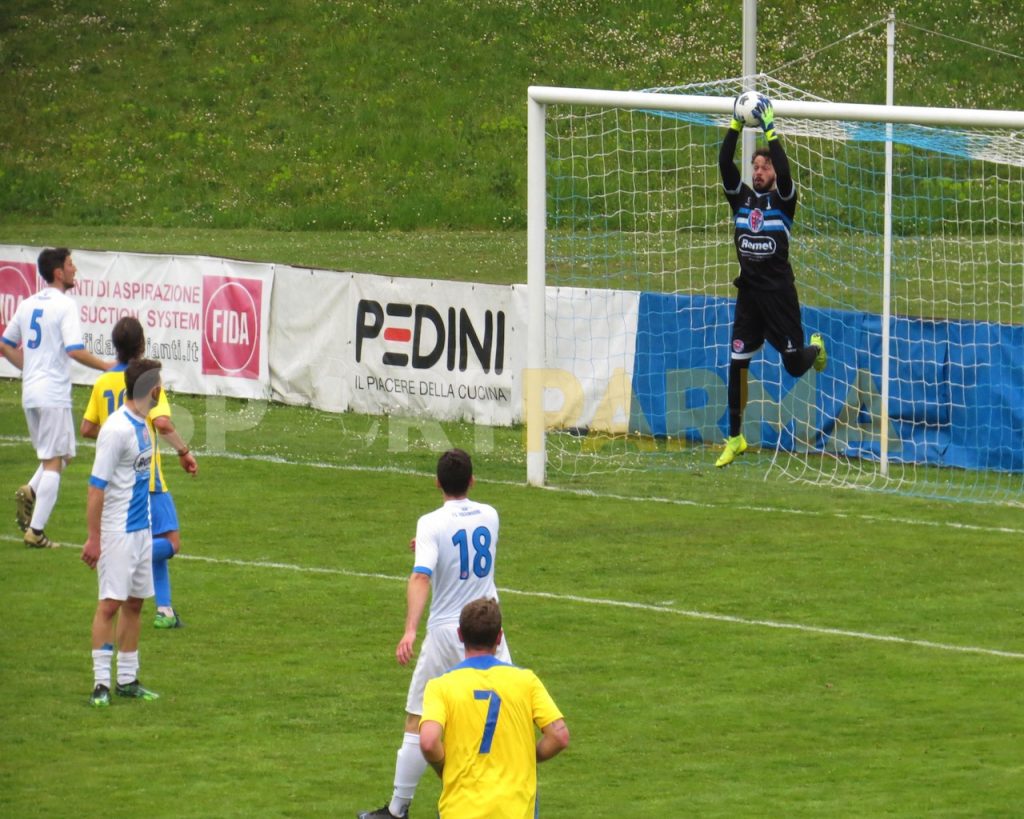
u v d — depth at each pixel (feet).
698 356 228.63
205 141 462.19
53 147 459.32
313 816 92.94
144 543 114.73
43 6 532.73
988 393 211.41
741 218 161.07
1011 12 505.25
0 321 272.92
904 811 93.20
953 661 127.03
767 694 118.21
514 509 185.78
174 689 118.83
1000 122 170.91
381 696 117.70
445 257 367.86
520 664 125.90
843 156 365.40
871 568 158.51
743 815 92.68
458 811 72.38
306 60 501.97
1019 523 181.06
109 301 263.90
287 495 191.62
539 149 197.16
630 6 522.06
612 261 325.21
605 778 99.71
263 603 144.15
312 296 246.47
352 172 447.42
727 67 482.28
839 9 507.30
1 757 102.99
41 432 161.48
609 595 147.64
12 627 135.03
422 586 90.79
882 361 208.54
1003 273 300.81
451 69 495.00
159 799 95.55
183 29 518.78
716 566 159.02
